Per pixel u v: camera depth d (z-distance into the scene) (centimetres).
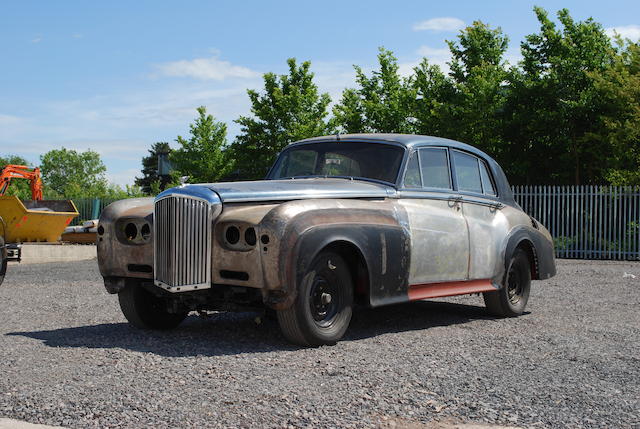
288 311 538
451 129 2608
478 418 370
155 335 615
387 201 630
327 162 688
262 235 524
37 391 413
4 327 672
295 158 713
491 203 751
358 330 655
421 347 565
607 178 2414
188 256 552
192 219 550
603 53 2559
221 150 3772
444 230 669
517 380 454
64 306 836
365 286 586
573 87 2523
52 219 1980
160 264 566
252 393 411
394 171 654
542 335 634
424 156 688
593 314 789
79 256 1992
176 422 357
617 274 1383
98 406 383
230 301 568
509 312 757
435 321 722
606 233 2200
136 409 379
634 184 2281
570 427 358
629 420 370
